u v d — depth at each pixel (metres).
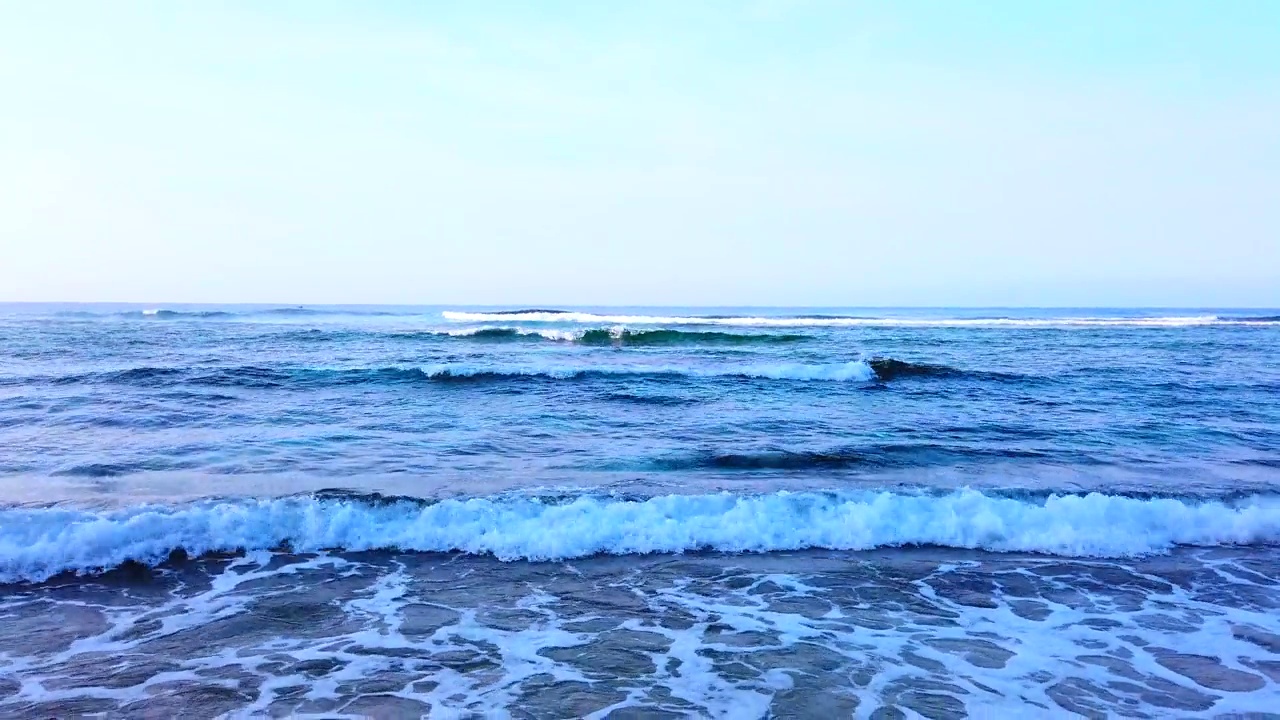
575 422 12.86
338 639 4.95
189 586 5.82
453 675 4.47
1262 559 6.71
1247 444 11.49
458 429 12.06
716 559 6.61
